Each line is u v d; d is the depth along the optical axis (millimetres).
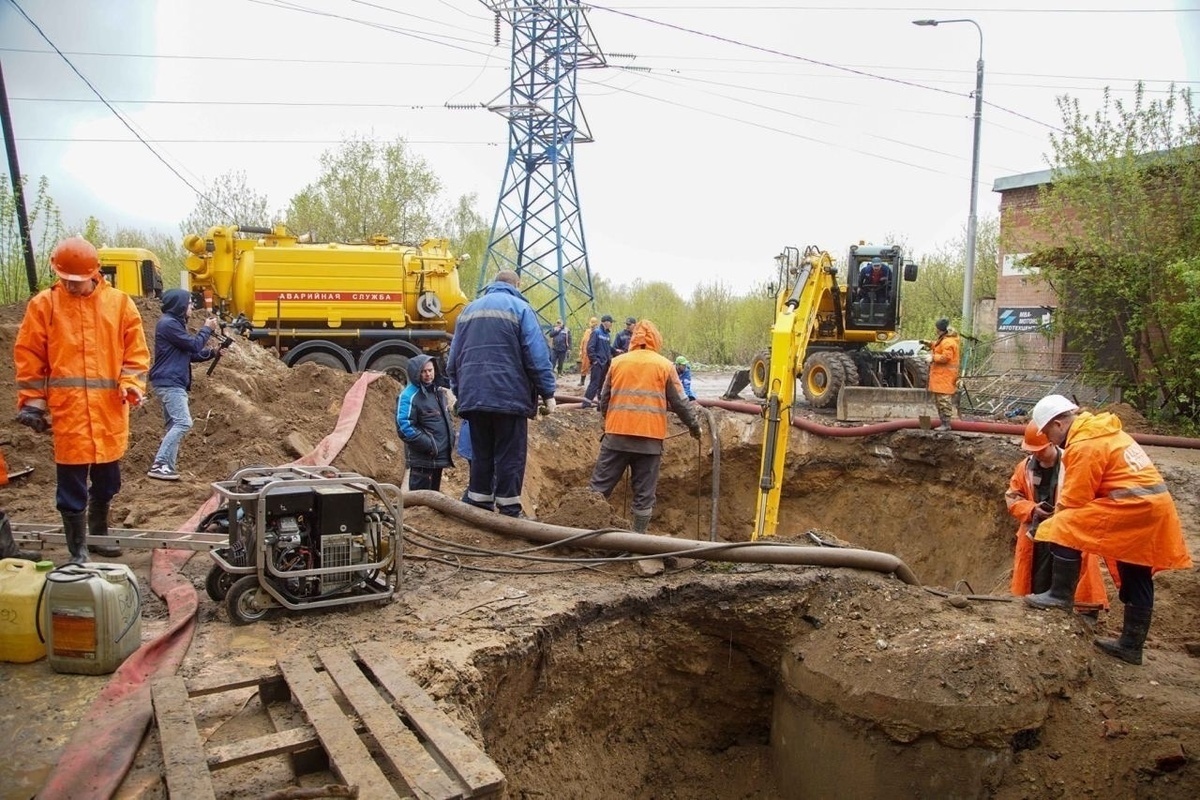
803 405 16391
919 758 5742
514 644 4996
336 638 4820
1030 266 15844
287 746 3494
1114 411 14297
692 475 13922
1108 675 6102
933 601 6543
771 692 6980
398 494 5426
